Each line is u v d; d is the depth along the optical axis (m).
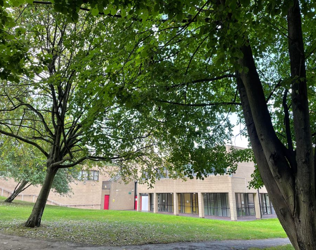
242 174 28.11
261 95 4.83
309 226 3.69
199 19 4.91
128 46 6.18
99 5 3.92
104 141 10.08
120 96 5.86
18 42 5.66
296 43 4.41
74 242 9.26
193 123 8.49
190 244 10.55
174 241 11.00
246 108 5.32
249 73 4.92
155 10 3.97
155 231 13.28
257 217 28.30
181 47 6.45
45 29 10.56
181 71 6.88
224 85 8.77
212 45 4.41
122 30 6.23
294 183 4.02
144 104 6.88
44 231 10.85
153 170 14.98
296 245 3.88
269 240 13.22
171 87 6.63
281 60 8.42
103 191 43.25
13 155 20.08
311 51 5.91
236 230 16.20
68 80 8.69
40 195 12.11
